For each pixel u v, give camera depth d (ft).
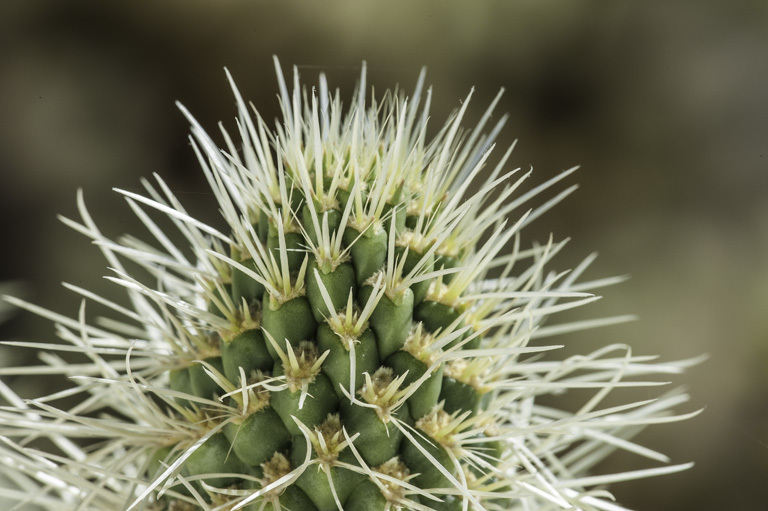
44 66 2.39
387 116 1.20
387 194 1.15
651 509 2.32
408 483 1.12
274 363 1.13
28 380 2.14
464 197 1.57
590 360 1.18
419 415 1.13
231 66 2.35
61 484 1.17
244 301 1.13
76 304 2.33
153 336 1.23
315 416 1.11
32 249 2.38
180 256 1.22
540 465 1.16
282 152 1.16
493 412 1.15
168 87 2.39
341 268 1.13
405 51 2.38
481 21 2.35
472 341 1.16
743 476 2.38
